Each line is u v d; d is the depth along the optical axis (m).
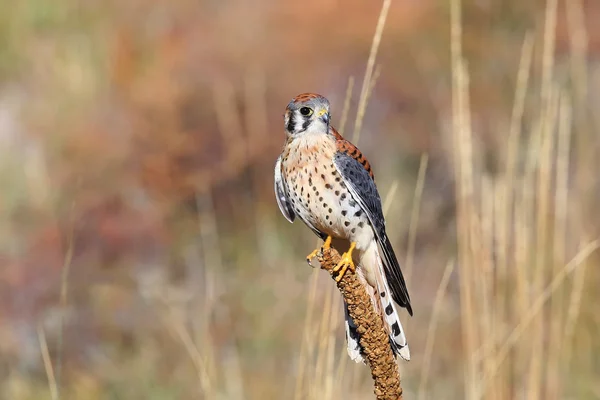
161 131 15.48
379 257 8.06
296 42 17.39
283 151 8.21
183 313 12.55
